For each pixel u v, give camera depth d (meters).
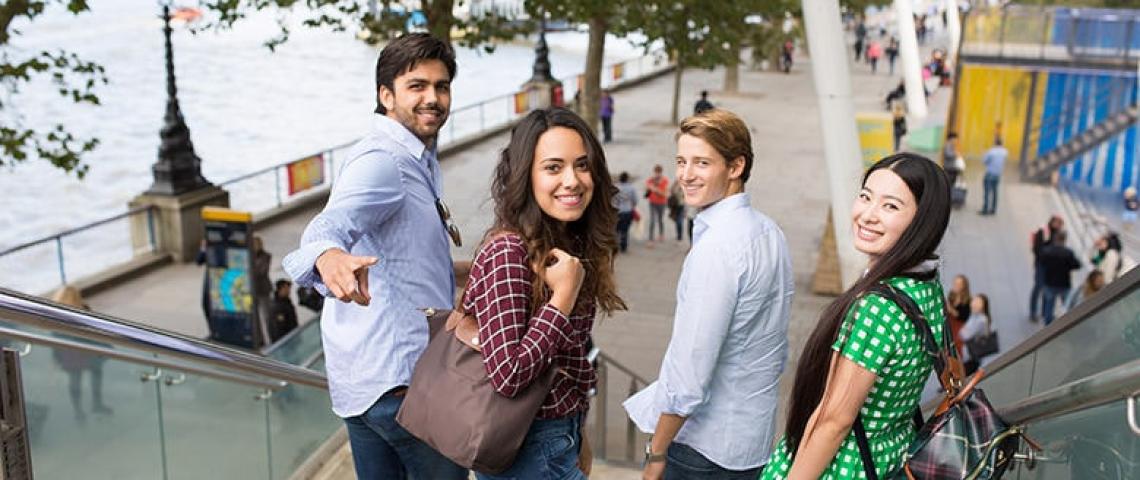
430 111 3.04
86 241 26.09
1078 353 3.35
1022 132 20.70
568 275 2.63
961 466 2.63
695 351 3.36
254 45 78.44
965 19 20.67
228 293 15.37
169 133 20.31
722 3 23.27
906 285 2.55
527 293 2.64
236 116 46.53
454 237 3.27
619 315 16.81
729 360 3.50
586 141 2.68
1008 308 16.20
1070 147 20.42
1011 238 18.59
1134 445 2.82
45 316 2.85
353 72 63.34
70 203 32.00
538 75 39.28
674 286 18.52
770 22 34.16
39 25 93.81
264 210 25.52
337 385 3.12
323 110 48.34
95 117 47.53
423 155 3.13
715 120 3.32
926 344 2.55
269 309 15.93
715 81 49.06
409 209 3.05
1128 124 19.75
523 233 2.67
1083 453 3.16
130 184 34.72
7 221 29.53
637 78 48.31
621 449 10.94
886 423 2.66
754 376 3.52
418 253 3.08
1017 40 20.31
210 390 5.31
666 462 3.73
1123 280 2.98
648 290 18.27
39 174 36.00
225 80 59.59
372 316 3.04
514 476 2.80
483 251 2.68
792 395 2.73
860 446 2.66
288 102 51.06
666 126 36.09
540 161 2.64
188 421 5.04
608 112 32.66
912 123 23.08
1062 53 20.03
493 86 53.50
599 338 15.77
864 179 2.67
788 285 3.47
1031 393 3.80
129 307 17.67
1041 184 20.73
